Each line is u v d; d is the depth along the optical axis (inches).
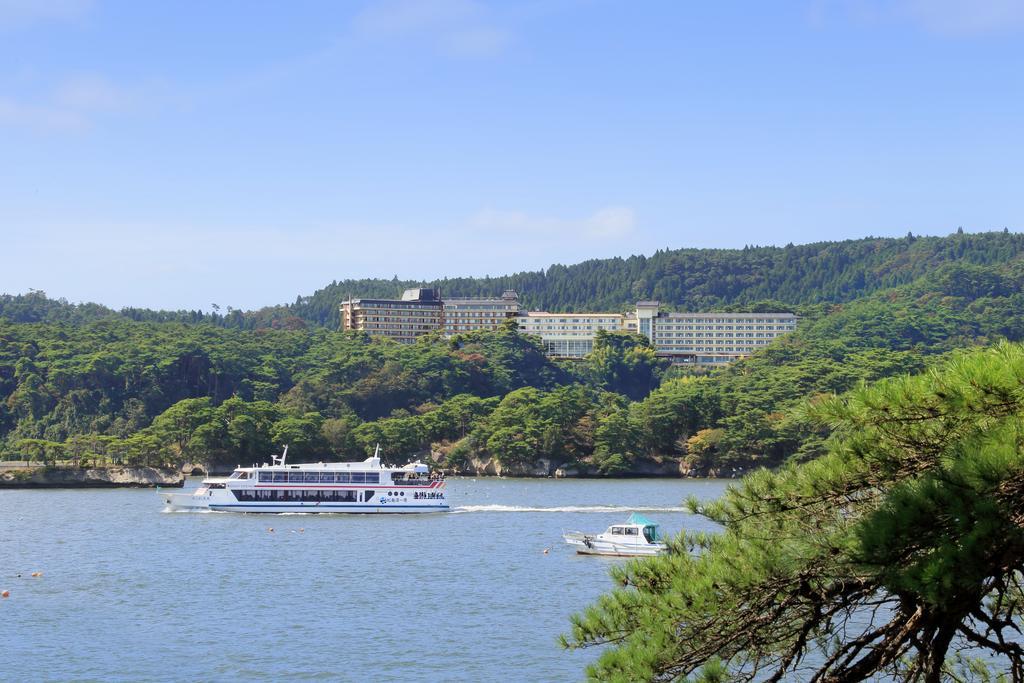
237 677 2765.7
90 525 6461.6
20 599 3880.4
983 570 820.6
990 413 851.4
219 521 6668.3
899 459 899.4
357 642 3159.5
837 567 906.1
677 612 977.5
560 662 2918.3
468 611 3651.6
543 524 6505.9
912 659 1129.4
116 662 2915.8
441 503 7224.4
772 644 1023.0
